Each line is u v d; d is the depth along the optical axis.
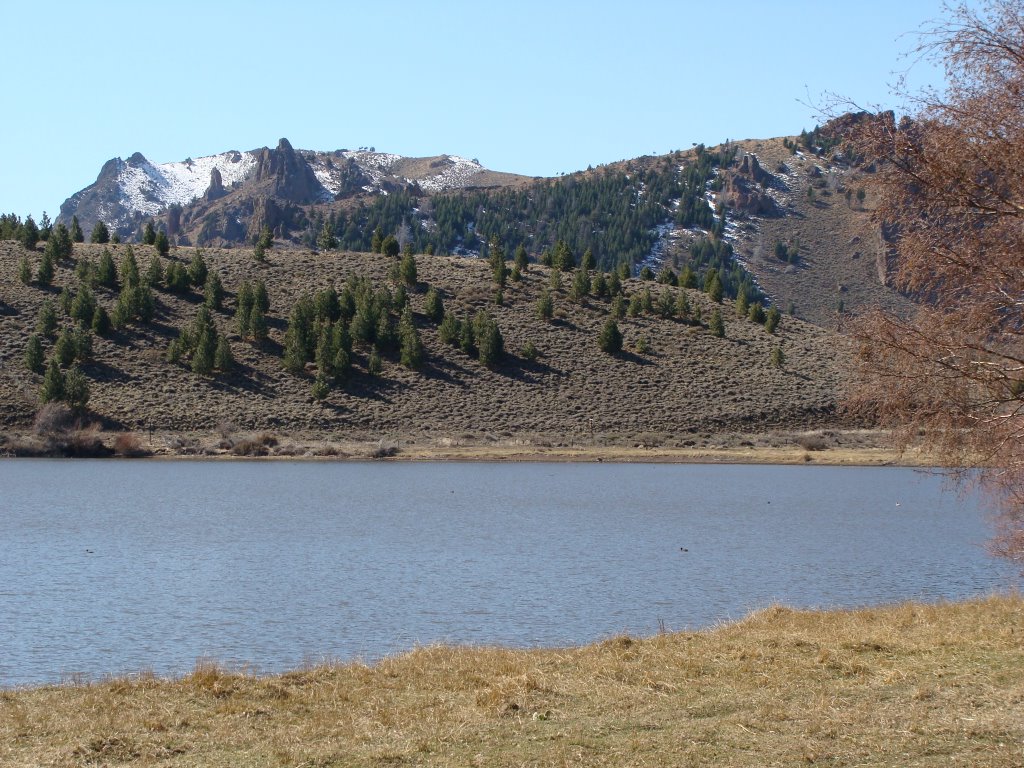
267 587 32.06
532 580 33.88
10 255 125.88
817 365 118.88
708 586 33.31
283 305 121.31
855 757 11.69
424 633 25.44
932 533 50.81
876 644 17.91
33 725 13.49
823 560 40.25
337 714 14.13
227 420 97.44
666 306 130.75
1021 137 15.29
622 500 64.50
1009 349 16.30
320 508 57.22
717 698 14.41
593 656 18.08
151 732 13.21
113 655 22.92
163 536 44.88
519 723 13.35
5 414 93.69
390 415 102.12
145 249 136.00
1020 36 15.88
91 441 89.75
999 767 11.16
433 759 11.91
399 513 55.28
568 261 147.00
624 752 11.98
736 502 64.88
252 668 21.42
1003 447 16.72
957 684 14.75
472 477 78.62
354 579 33.78
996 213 15.67
